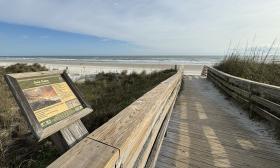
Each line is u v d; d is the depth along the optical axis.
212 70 10.45
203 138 3.14
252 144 2.94
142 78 10.77
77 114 1.40
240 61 8.20
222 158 2.53
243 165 2.38
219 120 4.07
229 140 3.07
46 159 2.43
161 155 2.59
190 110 4.86
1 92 5.26
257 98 4.00
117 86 8.48
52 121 1.19
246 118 4.22
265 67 7.10
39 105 1.18
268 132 3.39
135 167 1.27
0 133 3.10
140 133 1.28
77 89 1.56
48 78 1.37
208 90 8.06
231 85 6.09
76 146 0.89
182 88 8.36
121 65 30.64
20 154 2.58
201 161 2.46
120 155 0.91
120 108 4.09
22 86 1.14
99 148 0.88
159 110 2.07
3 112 3.95
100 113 3.86
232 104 5.49
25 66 13.53
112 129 1.10
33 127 1.04
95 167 0.74
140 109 1.52
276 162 2.45
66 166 0.73
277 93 3.39
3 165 2.26
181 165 2.37
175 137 3.16
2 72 9.95
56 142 1.29
